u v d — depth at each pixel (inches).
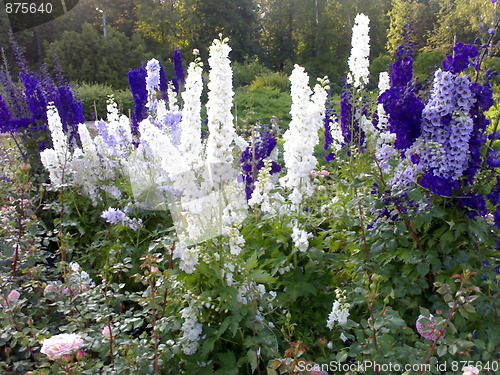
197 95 114.6
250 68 1015.6
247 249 116.4
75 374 82.6
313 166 117.7
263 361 98.2
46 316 110.2
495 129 112.3
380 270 106.9
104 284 101.4
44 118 214.2
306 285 109.7
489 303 95.2
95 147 182.7
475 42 117.0
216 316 101.5
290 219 119.3
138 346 88.7
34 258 120.8
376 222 114.2
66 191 174.2
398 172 115.5
